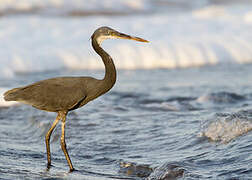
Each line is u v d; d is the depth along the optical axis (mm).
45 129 11500
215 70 20016
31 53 21797
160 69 20828
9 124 12656
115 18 29094
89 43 23531
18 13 29531
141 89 16703
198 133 9492
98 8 31438
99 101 14484
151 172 7957
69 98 8586
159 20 28016
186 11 33000
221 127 9172
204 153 8352
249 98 14320
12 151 9578
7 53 21484
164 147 9250
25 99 8484
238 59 21828
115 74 8953
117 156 9102
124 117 12141
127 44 23047
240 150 8008
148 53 22062
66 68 21109
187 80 18094
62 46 23000
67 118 12086
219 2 35625
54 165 8719
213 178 7035
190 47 22656
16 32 24750
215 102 13922
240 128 8867
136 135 10344
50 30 25375
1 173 7699
